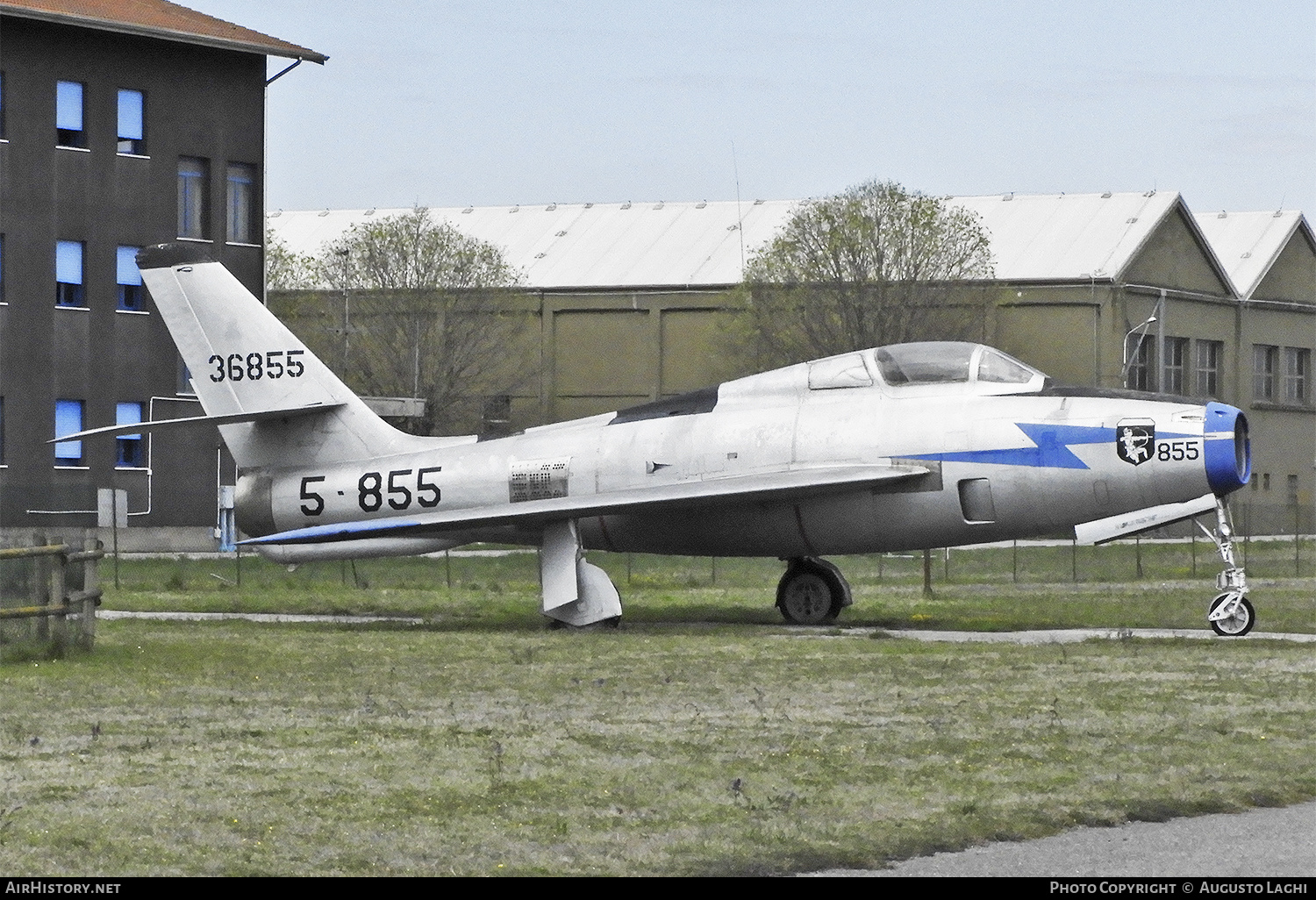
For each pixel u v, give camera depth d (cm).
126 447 12750
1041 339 16850
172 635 5419
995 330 16550
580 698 3762
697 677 4166
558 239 19550
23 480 12225
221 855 2291
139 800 2603
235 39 12912
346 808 2566
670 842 2388
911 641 5159
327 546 6650
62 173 12331
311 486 6656
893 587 8750
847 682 4062
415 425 17462
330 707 3616
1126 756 3008
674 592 8256
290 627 5903
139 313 12725
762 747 3089
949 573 10238
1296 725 3344
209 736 3195
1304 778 2820
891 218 15650
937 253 15650
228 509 13125
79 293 12488
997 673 4222
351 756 2981
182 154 12888
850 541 5991
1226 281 18288
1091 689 3900
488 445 6450
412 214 19262
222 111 13075
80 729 3278
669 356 18212
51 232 12312
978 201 18325
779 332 15675
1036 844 2409
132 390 12712
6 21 12038
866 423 5934
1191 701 3681
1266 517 18538
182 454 12938
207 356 6794
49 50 12250
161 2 13475
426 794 2664
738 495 5769
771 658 4634
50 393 12325
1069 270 16850
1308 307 19350
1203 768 2894
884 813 2558
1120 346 16662
